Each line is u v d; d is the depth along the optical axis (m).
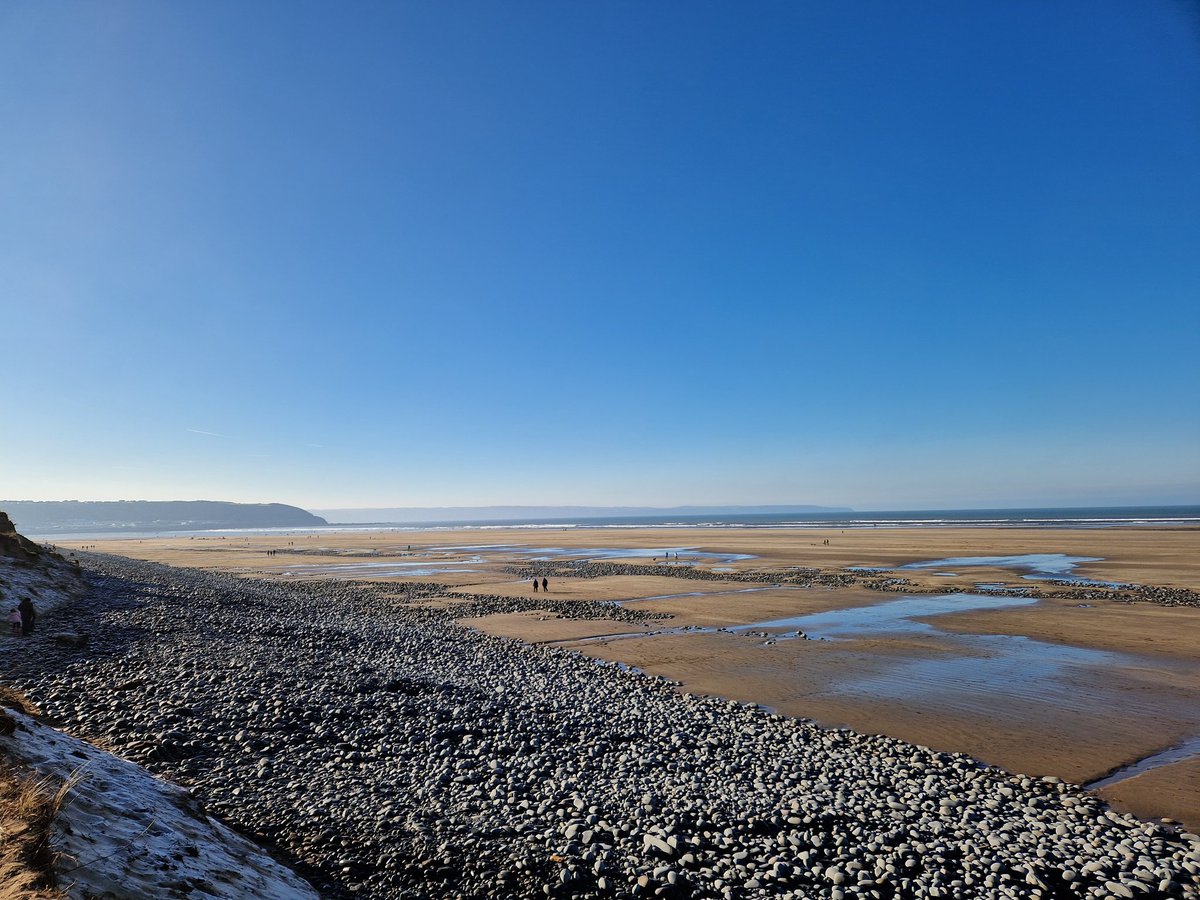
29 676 19.08
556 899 9.99
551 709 20.23
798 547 103.00
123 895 6.79
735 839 12.12
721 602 46.28
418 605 46.34
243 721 16.55
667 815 12.96
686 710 21.03
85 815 8.08
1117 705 21.91
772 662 28.36
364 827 11.74
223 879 8.27
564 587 56.19
